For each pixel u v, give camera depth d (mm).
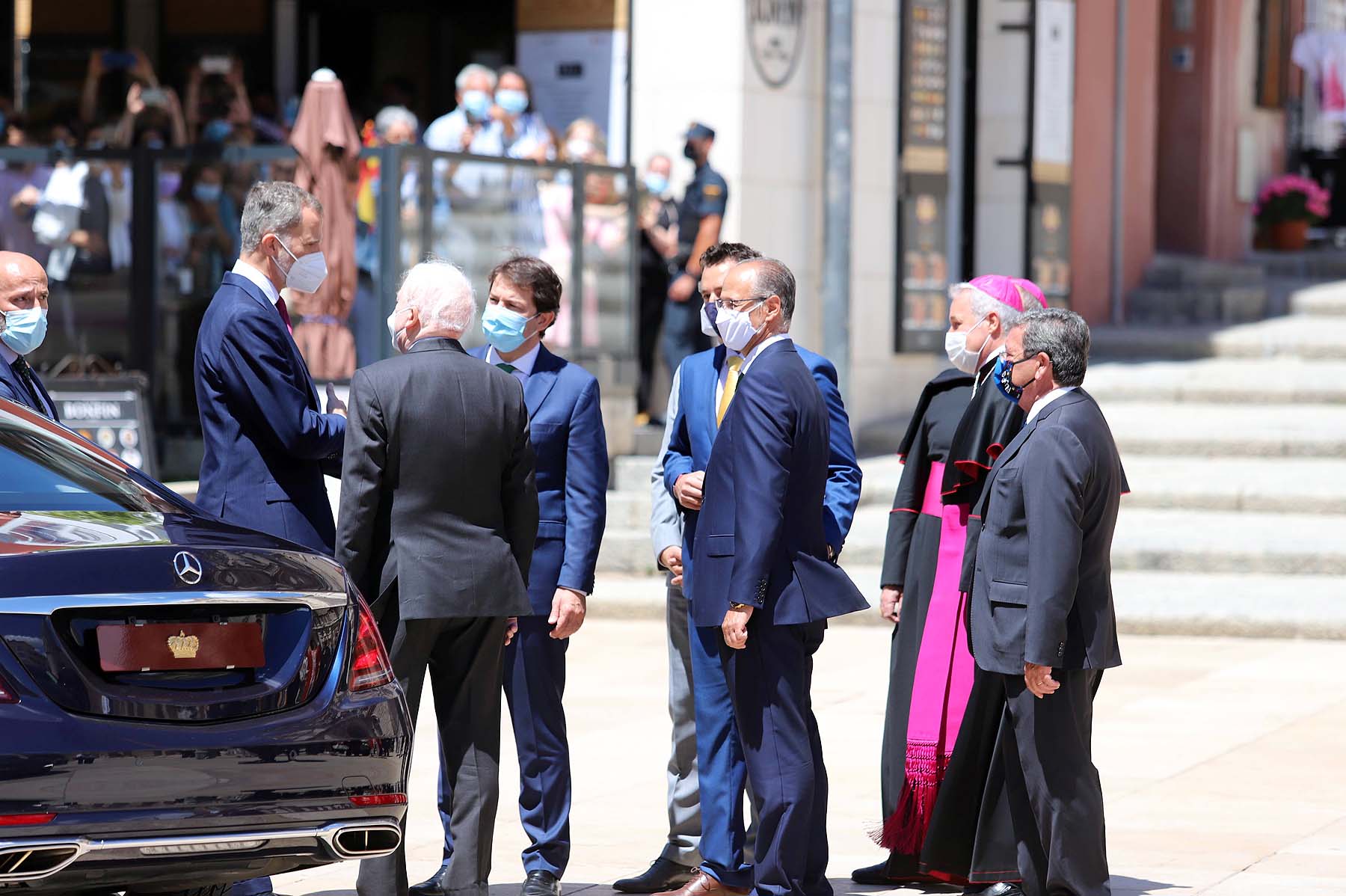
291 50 38406
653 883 13781
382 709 11008
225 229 28062
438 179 27281
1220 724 19203
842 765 17625
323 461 13750
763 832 12359
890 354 33812
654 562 28047
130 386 26828
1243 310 40750
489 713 12656
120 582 10125
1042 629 11836
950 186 36125
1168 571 27125
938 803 13195
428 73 39781
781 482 12156
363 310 26906
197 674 10312
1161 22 45000
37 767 9602
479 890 12508
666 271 31531
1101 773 17109
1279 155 49500
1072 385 12352
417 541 12219
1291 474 30875
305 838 10508
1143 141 42562
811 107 32719
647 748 18531
